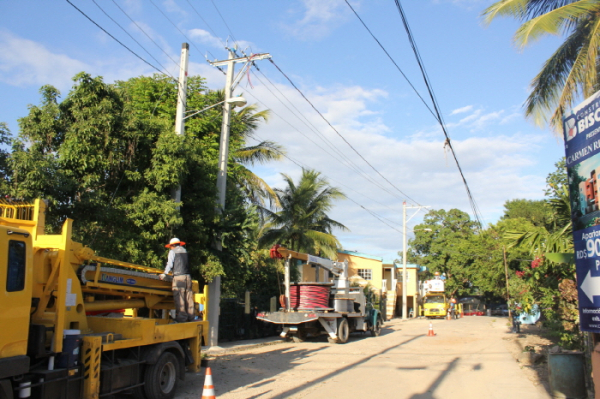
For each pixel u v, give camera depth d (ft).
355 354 51.44
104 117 37.91
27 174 33.58
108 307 29.81
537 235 43.80
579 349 39.27
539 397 30.53
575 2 36.19
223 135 53.72
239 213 53.93
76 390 23.04
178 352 30.96
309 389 32.19
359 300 73.87
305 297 64.64
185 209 46.96
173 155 41.29
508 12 40.16
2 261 19.77
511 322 86.28
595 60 37.29
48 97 38.86
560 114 40.19
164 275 32.86
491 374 38.81
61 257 23.53
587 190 23.73
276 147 83.51
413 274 164.86
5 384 19.25
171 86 60.49
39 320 22.57
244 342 62.28
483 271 121.08
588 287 23.39
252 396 29.94
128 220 39.63
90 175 37.40
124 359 26.84
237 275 56.34
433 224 199.31
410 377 37.19
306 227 96.68
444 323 110.73
